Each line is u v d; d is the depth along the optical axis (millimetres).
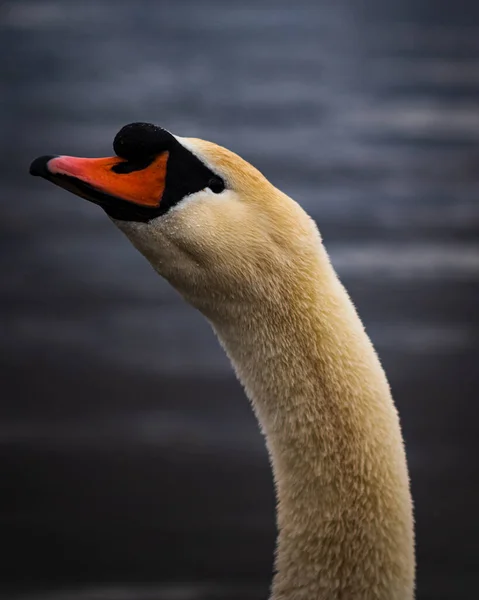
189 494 12164
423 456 13117
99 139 32156
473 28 56000
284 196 5000
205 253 4844
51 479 12570
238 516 11680
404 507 4910
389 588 4871
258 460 13062
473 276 20359
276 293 4918
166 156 4871
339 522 4895
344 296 5051
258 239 4875
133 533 11297
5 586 10180
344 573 4891
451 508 11781
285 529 5004
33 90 39969
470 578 10383
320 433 4930
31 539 11172
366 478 4887
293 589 4957
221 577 10328
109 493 12203
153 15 60312
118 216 4855
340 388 4926
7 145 31531
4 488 12344
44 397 15117
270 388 4988
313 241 4996
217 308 4973
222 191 4895
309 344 4941
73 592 10047
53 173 4855
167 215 4836
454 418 14281
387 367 16094
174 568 10523
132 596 9961
